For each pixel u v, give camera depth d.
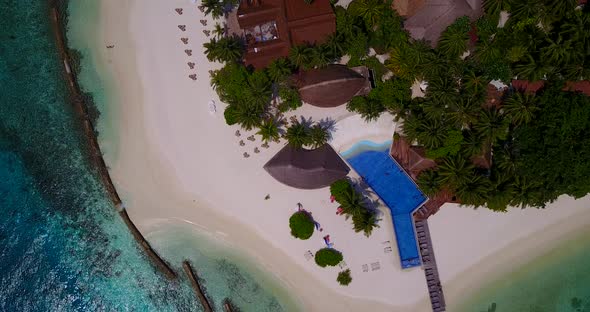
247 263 34.53
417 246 33.31
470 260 33.84
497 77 30.11
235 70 31.14
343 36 30.86
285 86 31.50
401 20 30.61
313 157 32.03
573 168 28.39
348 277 33.59
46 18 34.44
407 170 32.34
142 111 34.16
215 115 33.75
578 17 28.56
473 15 30.06
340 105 32.62
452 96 29.44
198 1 33.38
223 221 34.38
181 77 33.81
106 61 34.12
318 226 33.75
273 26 31.77
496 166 30.67
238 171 33.97
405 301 33.91
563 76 30.00
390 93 30.67
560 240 33.72
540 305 33.97
